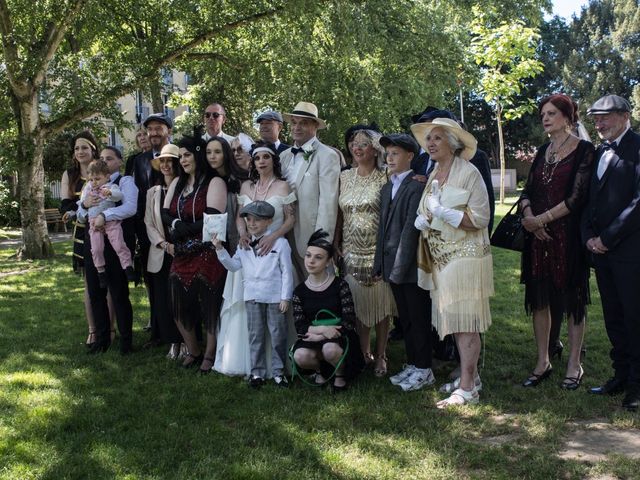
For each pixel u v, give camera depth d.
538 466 3.29
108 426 3.96
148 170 5.82
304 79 16.34
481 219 4.17
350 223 4.91
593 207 4.29
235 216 5.13
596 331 6.07
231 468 3.33
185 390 4.62
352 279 4.92
